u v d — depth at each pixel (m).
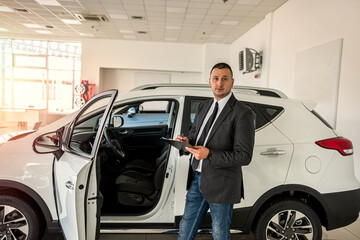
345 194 1.78
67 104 11.75
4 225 1.70
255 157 1.72
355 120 3.72
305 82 5.05
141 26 8.76
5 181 1.65
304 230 1.79
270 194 1.73
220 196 1.38
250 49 7.68
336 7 4.21
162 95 1.89
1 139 1.90
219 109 1.44
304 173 1.75
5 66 11.30
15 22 8.89
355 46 3.77
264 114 1.82
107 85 11.56
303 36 5.27
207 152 1.31
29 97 11.59
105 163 2.26
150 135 3.01
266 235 1.79
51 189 1.65
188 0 6.27
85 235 1.32
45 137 1.77
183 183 1.73
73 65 11.58
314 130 1.82
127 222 1.80
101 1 6.61
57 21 8.62
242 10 6.78
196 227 1.57
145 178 2.20
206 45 10.87
